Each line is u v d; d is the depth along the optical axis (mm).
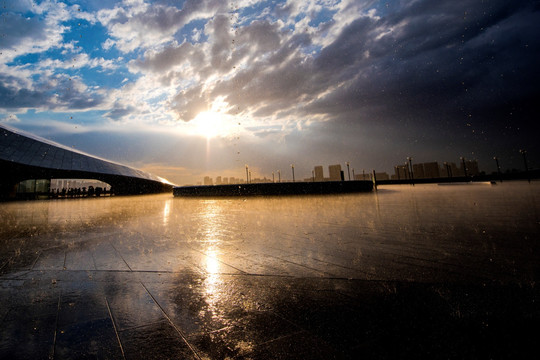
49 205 11828
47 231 4176
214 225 4547
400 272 1883
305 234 3467
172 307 1479
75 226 4730
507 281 1636
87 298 1618
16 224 5109
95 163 25094
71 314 1414
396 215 4977
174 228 4336
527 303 1336
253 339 1137
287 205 8352
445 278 1729
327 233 3471
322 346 1057
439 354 968
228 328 1238
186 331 1228
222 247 2887
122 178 27344
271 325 1246
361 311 1342
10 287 1808
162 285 1817
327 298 1515
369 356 976
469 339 1053
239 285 1771
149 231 4070
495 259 2084
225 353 1042
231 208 8000
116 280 1927
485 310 1284
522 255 2160
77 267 2248
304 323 1249
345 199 10016
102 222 5297
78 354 1067
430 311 1305
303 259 2314
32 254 2697
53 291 1731
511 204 6180
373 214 5277
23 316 1394
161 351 1074
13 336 1204
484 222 3816
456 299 1419
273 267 2125
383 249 2539
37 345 1131
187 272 2078
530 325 1133
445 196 9648
